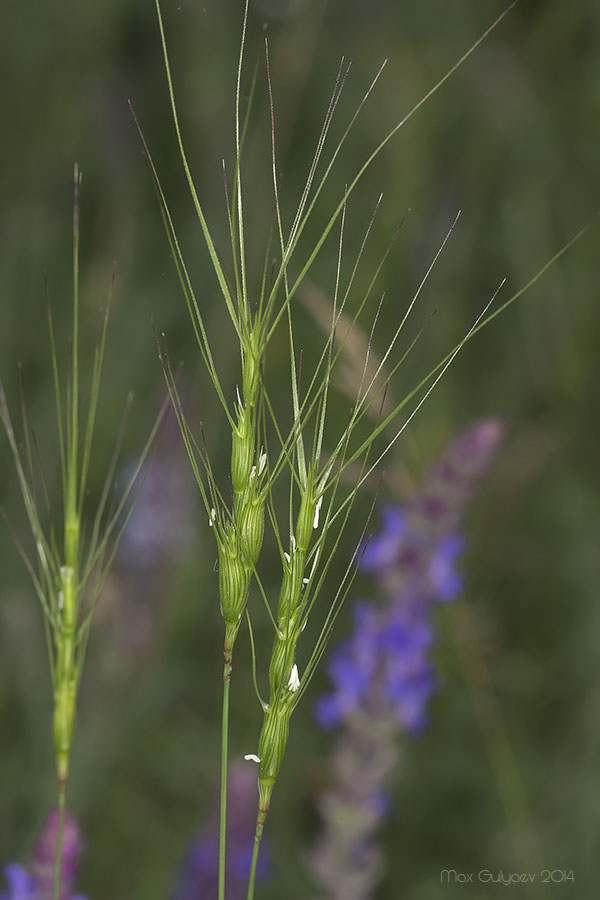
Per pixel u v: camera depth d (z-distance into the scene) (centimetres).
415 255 88
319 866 58
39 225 97
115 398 87
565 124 100
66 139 103
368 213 96
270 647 79
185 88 97
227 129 95
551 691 77
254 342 33
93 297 92
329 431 80
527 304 94
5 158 102
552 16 101
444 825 71
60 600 34
